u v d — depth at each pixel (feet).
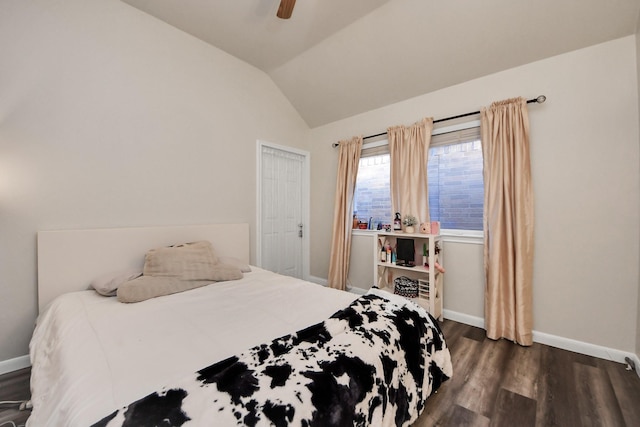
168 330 4.15
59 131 6.37
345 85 10.27
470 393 5.21
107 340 3.79
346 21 7.99
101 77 6.98
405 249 8.96
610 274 6.45
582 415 4.65
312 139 13.01
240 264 8.46
